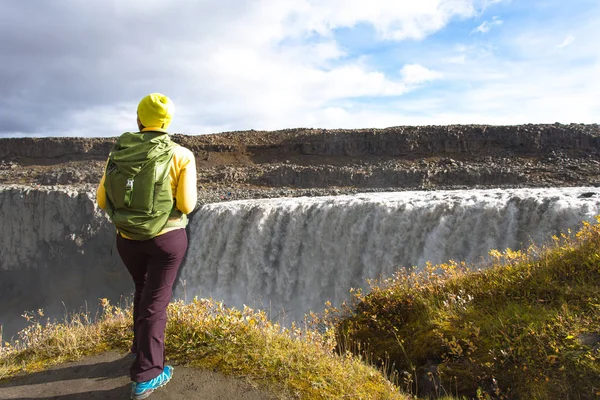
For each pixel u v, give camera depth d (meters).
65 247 34.78
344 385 3.48
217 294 24.02
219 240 24.95
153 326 3.14
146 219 2.89
